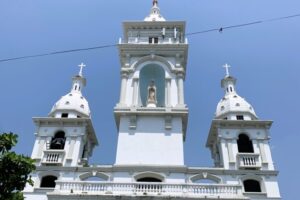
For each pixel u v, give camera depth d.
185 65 48.94
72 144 43.66
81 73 55.62
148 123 41.25
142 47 47.28
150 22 49.72
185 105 42.31
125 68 45.72
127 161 38.34
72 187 34.38
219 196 33.09
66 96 50.97
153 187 34.34
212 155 49.47
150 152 39.00
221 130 44.91
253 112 48.06
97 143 50.69
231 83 53.09
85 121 45.56
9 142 18.30
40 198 38.72
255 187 40.09
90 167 39.66
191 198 32.59
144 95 46.78
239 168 40.88
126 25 50.19
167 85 44.31
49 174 40.66
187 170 38.44
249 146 44.50
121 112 41.53
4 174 17.67
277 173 40.44
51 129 45.41
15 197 18.09
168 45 47.09
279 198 38.50
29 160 18.30
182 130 41.91
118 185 34.44
